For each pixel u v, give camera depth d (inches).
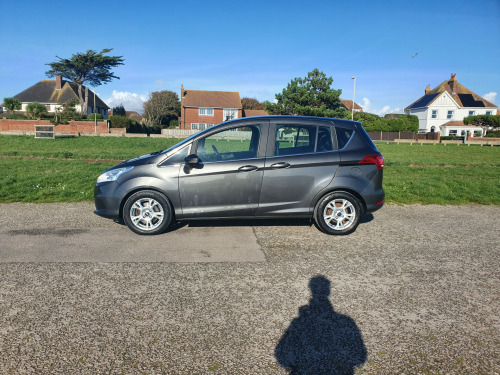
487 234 210.7
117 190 196.2
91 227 213.3
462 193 336.5
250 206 199.5
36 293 127.7
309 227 219.0
